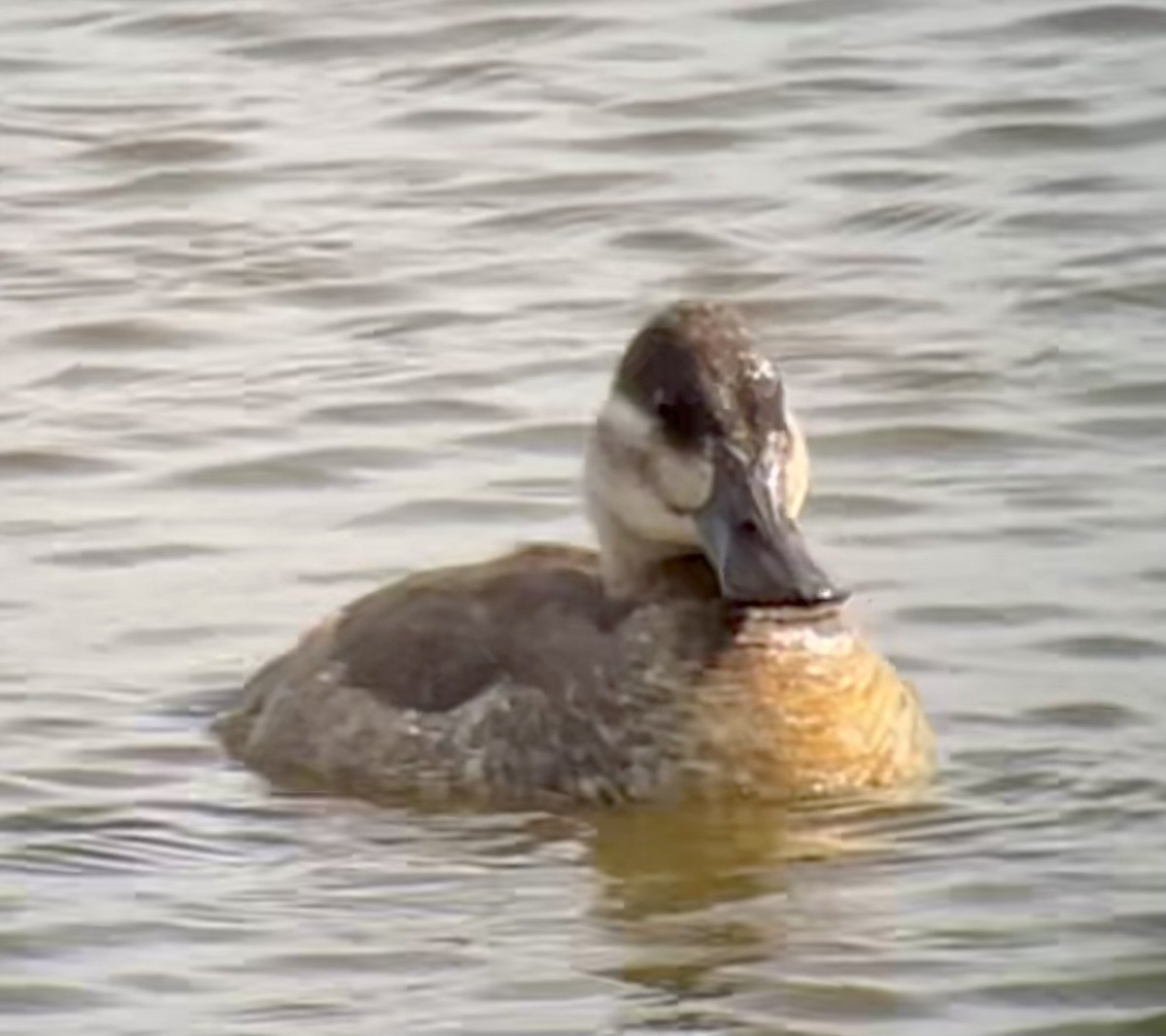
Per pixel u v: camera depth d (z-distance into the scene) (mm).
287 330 19938
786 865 14195
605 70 23203
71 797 14852
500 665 14867
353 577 17016
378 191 21672
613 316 20078
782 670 14633
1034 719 15500
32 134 22422
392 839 14461
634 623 14734
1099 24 23547
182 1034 12961
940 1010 13117
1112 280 20359
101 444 18516
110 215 21422
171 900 13992
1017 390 19047
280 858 14336
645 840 14398
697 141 22312
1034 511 17688
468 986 13297
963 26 23641
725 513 14570
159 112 22656
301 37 23688
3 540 17453
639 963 13438
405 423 18781
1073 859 14227
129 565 17188
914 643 16281
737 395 14711
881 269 20672
